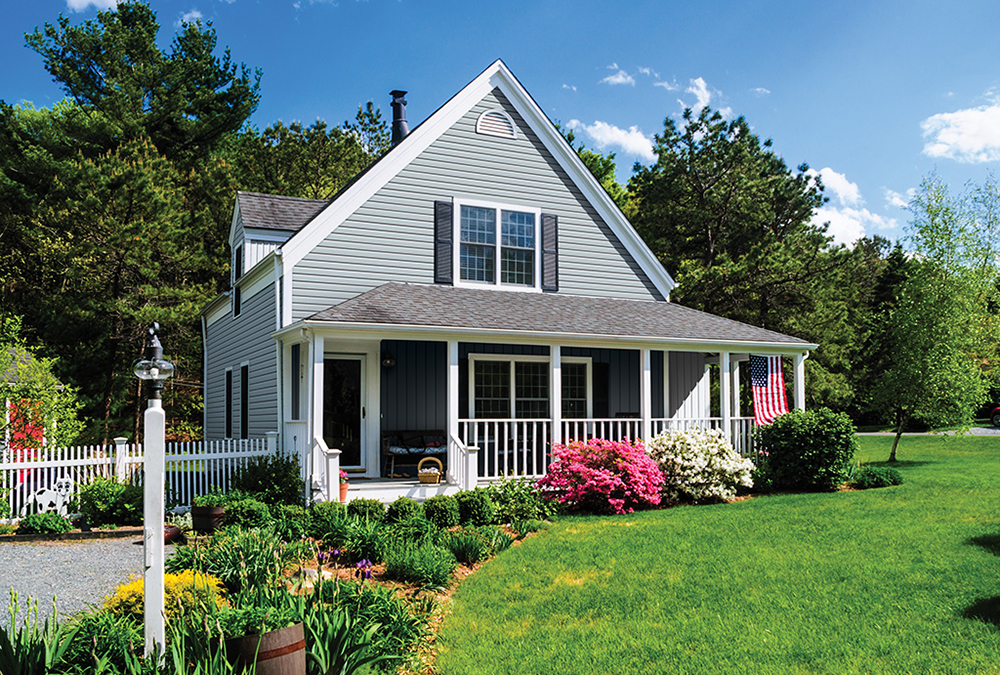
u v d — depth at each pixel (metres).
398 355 15.64
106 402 26.62
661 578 8.31
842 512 11.88
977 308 21.27
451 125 16.66
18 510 12.04
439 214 16.28
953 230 20.89
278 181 34.78
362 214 15.53
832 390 29.06
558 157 17.89
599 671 5.82
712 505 13.51
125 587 5.84
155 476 4.61
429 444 15.39
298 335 13.23
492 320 14.07
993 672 5.53
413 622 6.26
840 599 7.37
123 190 24.80
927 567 8.34
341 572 8.66
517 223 17.27
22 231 26.97
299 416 14.77
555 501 12.98
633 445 14.16
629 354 18.25
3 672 4.16
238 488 12.61
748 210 32.44
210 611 5.13
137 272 26.02
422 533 10.00
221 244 30.66
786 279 28.25
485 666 5.94
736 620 6.89
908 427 37.75
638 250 18.73
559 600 7.69
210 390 22.36
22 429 13.30
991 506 11.91
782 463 15.30
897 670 5.63
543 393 17.14
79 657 4.51
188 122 31.73
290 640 4.46
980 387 20.83
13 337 17.06
